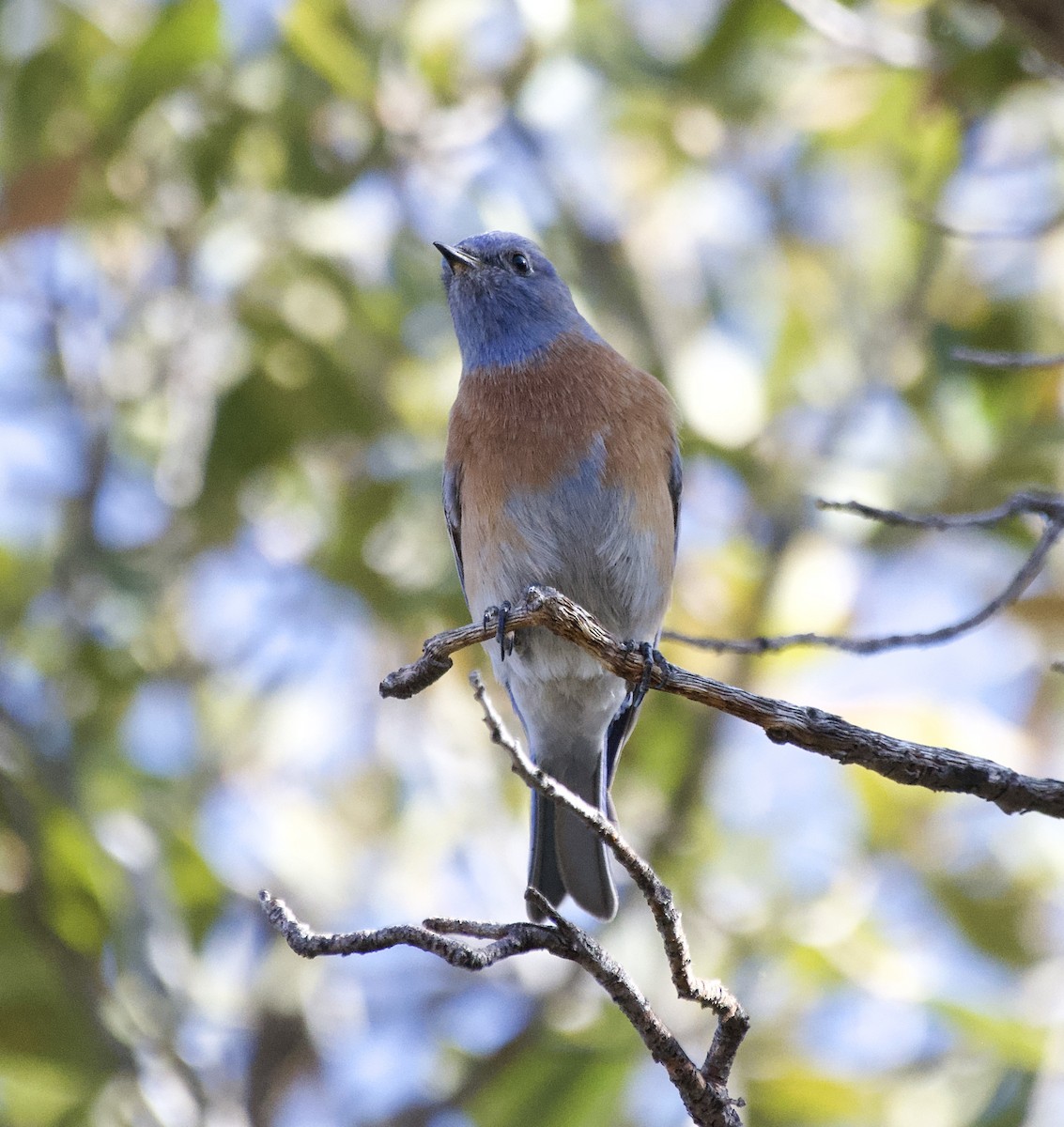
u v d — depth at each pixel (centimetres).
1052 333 1284
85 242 1395
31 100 1239
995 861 1312
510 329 961
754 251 1548
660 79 1322
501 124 1364
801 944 1216
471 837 1374
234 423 1278
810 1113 1150
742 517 1409
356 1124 1262
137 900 1187
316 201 1275
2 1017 1111
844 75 1412
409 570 1316
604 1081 1152
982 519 708
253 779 1413
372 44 1284
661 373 1373
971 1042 1163
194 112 1242
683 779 1273
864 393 1365
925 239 1355
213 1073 1182
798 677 1331
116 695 1330
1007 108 1284
